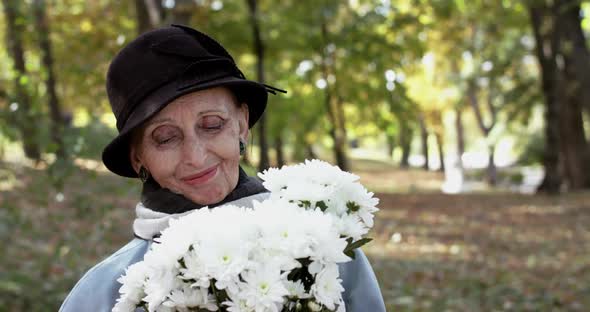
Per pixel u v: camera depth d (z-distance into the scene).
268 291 1.23
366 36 17.12
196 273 1.24
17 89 4.68
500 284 8.08
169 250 1.26
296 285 1.31
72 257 5.75
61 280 5.63
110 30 9.53
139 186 4.92
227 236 1.26
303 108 19.44
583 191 21.00
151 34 1.61
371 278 1.77
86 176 4.77
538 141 39.22
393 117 19.19
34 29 5.64
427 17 17.62
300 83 18.83
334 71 17.94
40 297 5.12
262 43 15.05
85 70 5.93
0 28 10.09
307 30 16.50
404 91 18.16
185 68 1.57
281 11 16.70
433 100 32.16
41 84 5.09
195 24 9.73
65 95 11.84
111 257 1.73
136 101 1.57
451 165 31.02
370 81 18.16
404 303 6.88
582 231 13.23
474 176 37.34
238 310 1.23
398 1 17.77
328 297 1.29
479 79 28.77
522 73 26.33
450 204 18.80
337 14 17.30
